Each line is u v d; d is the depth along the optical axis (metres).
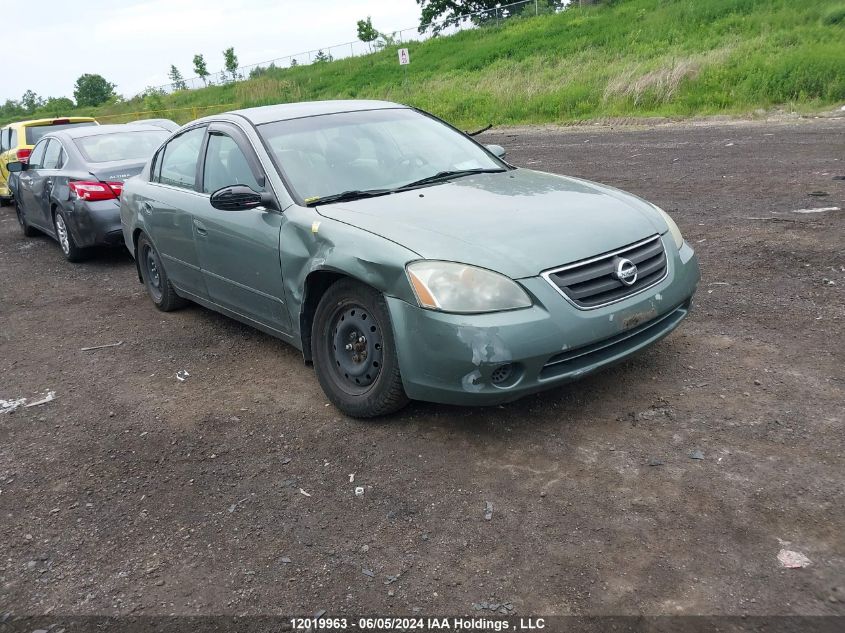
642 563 2.53
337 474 3.33
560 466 3.18
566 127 17.62
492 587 2.50
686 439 3.28
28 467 3.68
